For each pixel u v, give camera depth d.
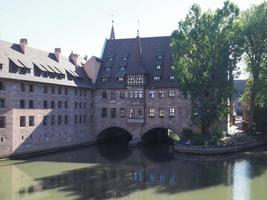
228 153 67.00
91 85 82.00
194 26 68.00
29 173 50.69
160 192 41.22
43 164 57.19
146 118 79.12
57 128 71.06
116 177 48.56
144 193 40.84
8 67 60.69
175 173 50.84
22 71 63.16
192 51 68.44
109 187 43.41
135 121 79.44
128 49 87.88
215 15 67.38
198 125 69.19
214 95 67.00
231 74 69.06
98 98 83.12
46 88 68.38
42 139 67.19
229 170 52.28
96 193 40.81
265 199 38.59
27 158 62.34
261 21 72.75
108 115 82.25
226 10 67.56
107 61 87.12
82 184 44.78
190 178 47.69
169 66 80.62
